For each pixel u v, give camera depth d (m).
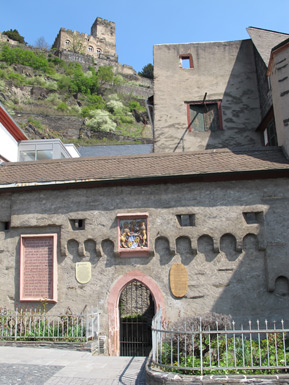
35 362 9.83
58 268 13.46
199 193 13.18
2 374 8.65
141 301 19.80
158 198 13.30
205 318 9.10
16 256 13.84
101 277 13.20
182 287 12.74
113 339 12.70
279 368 7.57
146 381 8.03
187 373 7.67
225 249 12.88
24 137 21.19
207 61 20.66
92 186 13.68
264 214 12.84
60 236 13.58
